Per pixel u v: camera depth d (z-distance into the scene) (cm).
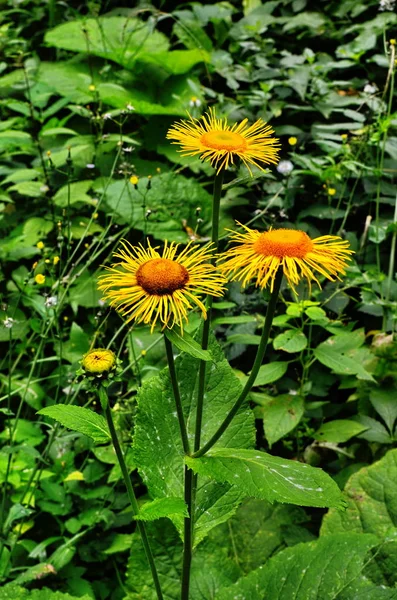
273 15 179
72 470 99
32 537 99
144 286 63
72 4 198
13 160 153
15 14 198
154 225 122
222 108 143
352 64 139
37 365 119
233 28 170
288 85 140
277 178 128
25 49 171
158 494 74
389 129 129
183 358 77
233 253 64
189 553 73
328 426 97
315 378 105
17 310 122
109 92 150
